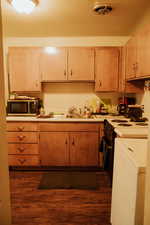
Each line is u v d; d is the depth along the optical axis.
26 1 1.89
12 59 3.13
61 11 2.27
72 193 2.36
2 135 1.08
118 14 2.36
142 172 1.09
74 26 2.81
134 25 2.78
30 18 2.49
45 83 3.50
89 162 3.00
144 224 1.05
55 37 3.38
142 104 2.99
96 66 3.14
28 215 1.94
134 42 2.48
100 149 2.87
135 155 1.25
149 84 2.68
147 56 2.00
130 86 3.04
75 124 2.94
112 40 3.38
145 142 1.59
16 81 3.17
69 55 3.12
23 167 3.09
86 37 3.38
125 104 3.30
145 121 2.63
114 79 3.17
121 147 1.48
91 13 2.33
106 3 2.07
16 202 2.16
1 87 1.06
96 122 2.92
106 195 2.31
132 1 2.01
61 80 3.18
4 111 1.10
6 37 3.35
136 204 1.11
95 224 1.82
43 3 2.06
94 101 3.51
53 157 3.01
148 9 2.21
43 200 2.21
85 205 2.11
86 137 2.96
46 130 2.95
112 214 1.72
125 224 1.29
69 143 2.97
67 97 3.53
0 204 1.06
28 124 2.95
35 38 3.39
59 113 3.53
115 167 1.66
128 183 1.26
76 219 1.89
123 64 3.07
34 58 3.13
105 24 2.73
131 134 1.84
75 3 2.07
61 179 2.73
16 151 3.00
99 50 3.12
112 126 2.33
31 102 3.15
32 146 2.99
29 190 2.43
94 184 2.58
